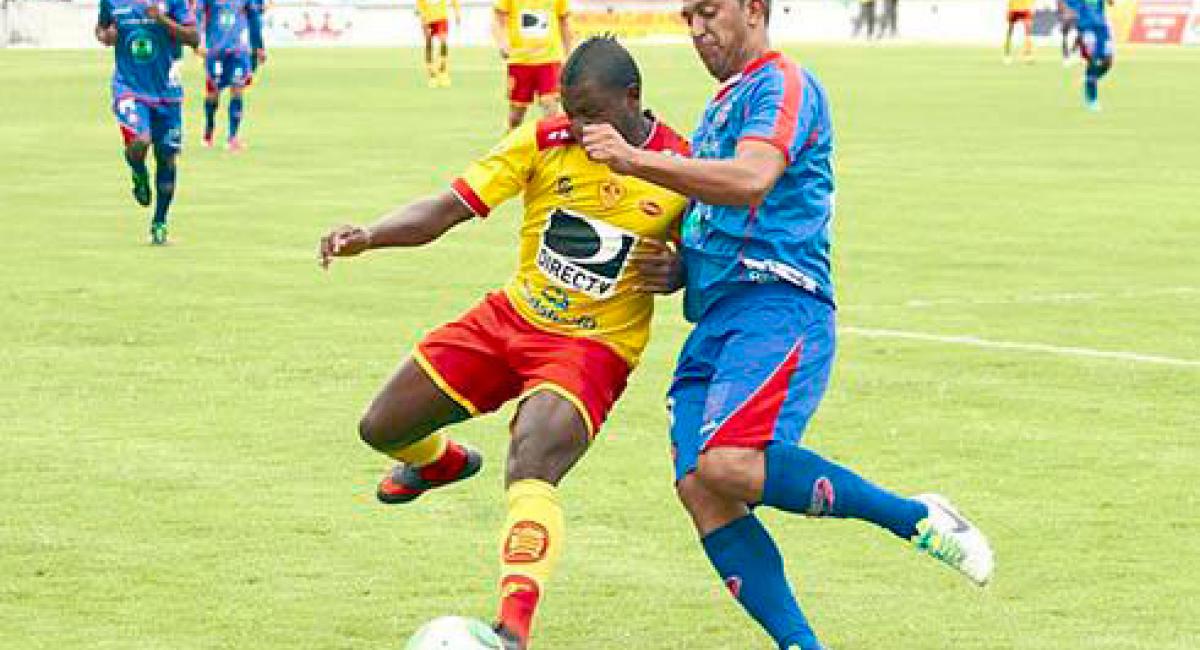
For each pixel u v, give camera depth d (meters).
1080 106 86.62
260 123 76.25
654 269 16.12
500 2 61.91
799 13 175.00
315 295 34.47
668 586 17.83
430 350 16.69
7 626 16.42
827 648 16.08
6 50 141.88
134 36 40.22
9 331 30.69
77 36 154.00
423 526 19.75
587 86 15.80
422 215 16.28
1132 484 21.55
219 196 50.81
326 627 16.50
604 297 16.19
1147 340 30.42
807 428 24.22
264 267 37.88
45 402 25.50
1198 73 114.25
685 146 16.20
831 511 15.26
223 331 30.78
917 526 15.34
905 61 127.38
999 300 34.25
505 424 24.59
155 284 35.62
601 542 19.25
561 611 17.05
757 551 15.34
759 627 16.69
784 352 15.20
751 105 15.30
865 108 84.75
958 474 21.95
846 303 33.88
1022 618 16.91
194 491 20.98
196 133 71.56
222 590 17.52
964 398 26.09
